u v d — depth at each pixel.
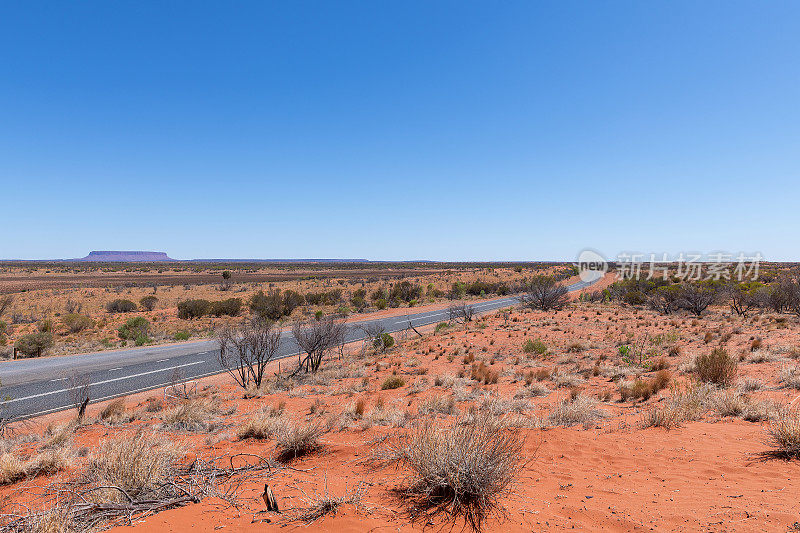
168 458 5.63
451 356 20.20
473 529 3.52
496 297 65.94
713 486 4.57
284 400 13.12
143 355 23.42
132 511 4.01
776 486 4.41
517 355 20.19
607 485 4.79
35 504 4.96
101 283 93.44
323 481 5.05
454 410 9.55
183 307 43.03
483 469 4.02
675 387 11.00
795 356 14.41
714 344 19.48
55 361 21.86
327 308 49.84
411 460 4.45
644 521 3.69
